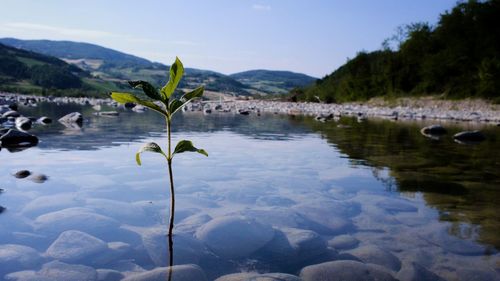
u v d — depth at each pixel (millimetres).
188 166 5992
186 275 2412
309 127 14867
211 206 3896
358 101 49000
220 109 28750
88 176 5070
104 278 2402
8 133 8188
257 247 2926
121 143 8477
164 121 16203
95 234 3090
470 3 45500
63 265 2525
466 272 2562
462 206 4020
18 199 3953
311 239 3068
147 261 2666
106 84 104875
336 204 4000
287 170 5816
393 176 5465
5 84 76000
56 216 3357
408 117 24828
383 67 50312
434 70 42750
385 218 3627
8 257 2590
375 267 2590
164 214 3611
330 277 2449
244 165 6168
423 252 2881
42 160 6258
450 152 8148
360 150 8273
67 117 14453
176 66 2938
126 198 4109
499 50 40625
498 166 6371
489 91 35781
